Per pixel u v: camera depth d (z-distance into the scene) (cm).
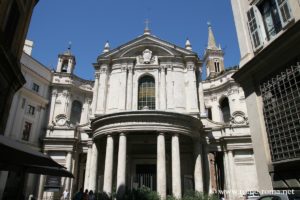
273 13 1425
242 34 1653
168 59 3000
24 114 3178
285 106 1268
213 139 3067
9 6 1330
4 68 1283
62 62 4147
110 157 2203
